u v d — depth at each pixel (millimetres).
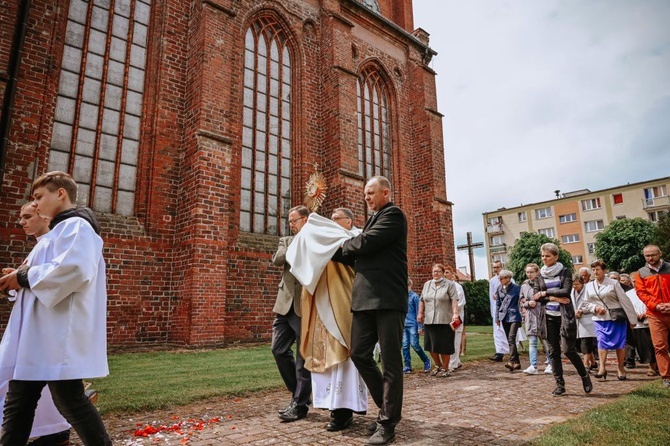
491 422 3934
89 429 2484
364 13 17359
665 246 30781
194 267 9789
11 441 2391
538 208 61062
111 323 9297
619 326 6871
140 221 10375
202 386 5430
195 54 11375
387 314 3416
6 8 8844
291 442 3348
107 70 10594
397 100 18359
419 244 17719
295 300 4359
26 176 8734
